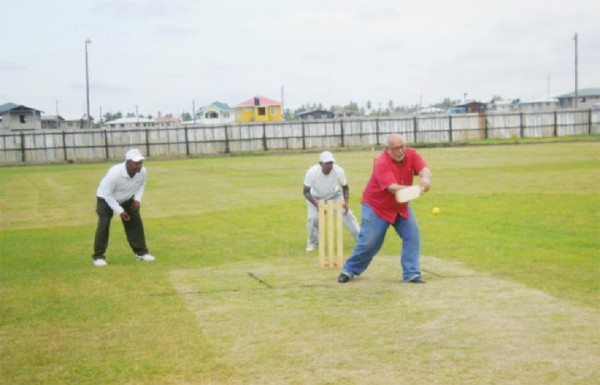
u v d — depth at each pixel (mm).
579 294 7805
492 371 5355
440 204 17375
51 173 36625
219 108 96938
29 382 5434
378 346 6023
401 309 7250
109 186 10484
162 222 16047
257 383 5258
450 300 7590
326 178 11328
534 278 8719
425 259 10250
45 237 14352
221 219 16297
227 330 6664
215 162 42594
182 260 11008
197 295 8234
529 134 59438
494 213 15445
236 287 8648
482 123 58812
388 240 12383
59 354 6098
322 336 6367
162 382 5344
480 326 6543
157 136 52438
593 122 60281
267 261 10656
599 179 22578
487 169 28250
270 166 36562
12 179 32719
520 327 6484
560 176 24031
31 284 9172
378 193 8492
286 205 18750
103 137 51125
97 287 8875
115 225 16156
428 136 58125
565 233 12492
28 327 6988
